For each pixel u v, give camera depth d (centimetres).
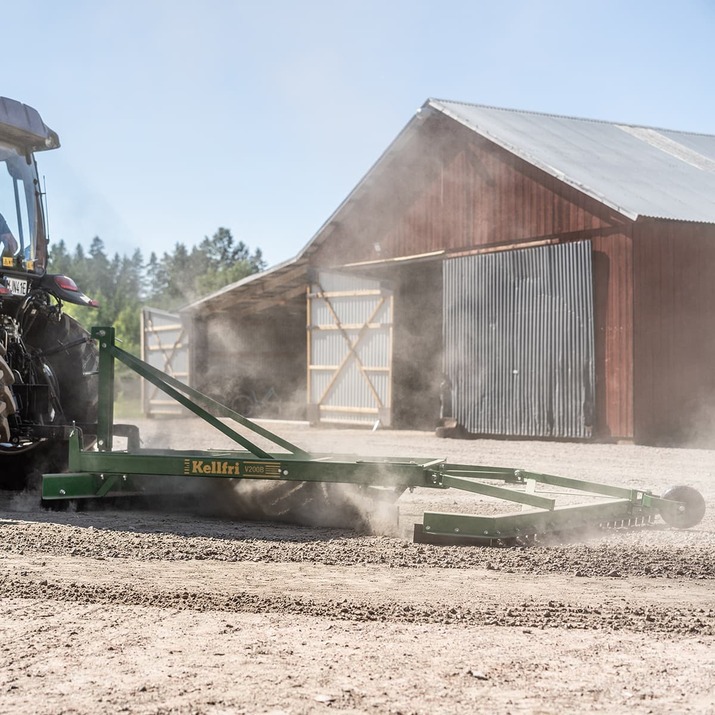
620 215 1638
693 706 319
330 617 431
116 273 6625
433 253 1995
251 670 353
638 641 397
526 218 1808
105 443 738
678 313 1672
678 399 1667
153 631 406
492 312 1859
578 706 318
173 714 309
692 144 2328
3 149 827
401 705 317
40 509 729
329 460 710
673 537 631
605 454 1415
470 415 1884
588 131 2180
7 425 746
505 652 378
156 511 736
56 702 319
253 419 2509
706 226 1712
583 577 518
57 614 434
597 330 1675
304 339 2817
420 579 509
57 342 858
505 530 594
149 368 725
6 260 805
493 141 1862
